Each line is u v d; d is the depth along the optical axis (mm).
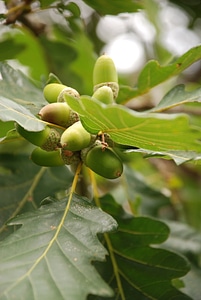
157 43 932
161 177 892
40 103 559
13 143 700
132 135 439
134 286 542
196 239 732
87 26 901
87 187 598
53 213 464
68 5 655
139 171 901
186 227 744
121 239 559
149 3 827
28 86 574
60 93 493
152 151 460
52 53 754
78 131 460
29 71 835
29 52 811
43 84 613
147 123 408
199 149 429
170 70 583
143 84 604
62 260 426
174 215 900
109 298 531
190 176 975
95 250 439
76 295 400
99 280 414
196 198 959
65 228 452
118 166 469
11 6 664
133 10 676
